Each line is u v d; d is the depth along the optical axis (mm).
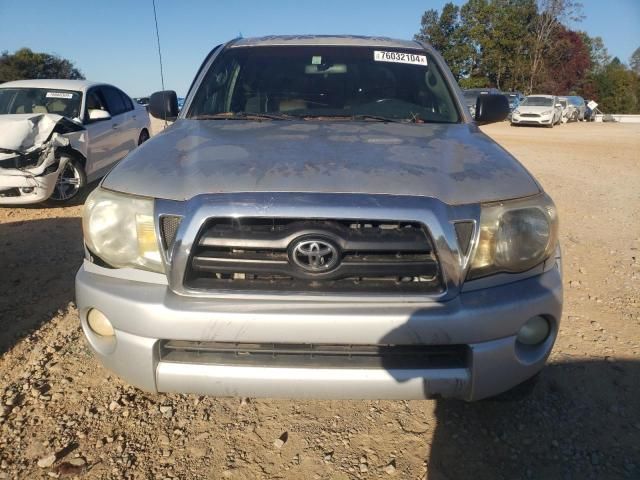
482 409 2576
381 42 3643
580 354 3072
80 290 2100
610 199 7430
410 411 2564
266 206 1849
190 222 1874
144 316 1913
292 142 2461
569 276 4305
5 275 4156
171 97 3539
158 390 2006
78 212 6234
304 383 1939
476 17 49000
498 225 1977
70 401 2578
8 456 2215
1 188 5879
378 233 1878
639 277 4293
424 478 2160
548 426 2465
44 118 6266
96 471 2154
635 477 2170
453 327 1884
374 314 1864
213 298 1907
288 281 1906
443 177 2061
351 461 2244
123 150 8039
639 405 2623
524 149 13898
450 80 3395
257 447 2316
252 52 3520
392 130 2801
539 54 47688
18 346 3066
